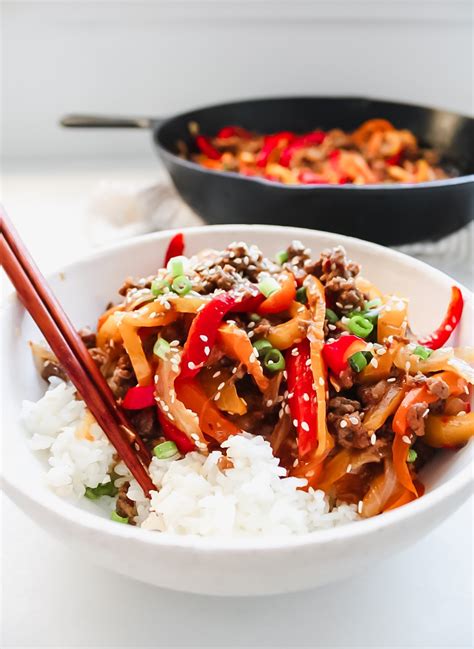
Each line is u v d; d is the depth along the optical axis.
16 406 0.42
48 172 0.87
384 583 0.41
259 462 0.41
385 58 0.88
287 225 0.59
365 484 0.42
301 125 0.82
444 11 0.85
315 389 0.41
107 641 0.39
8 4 0.81
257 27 0.86
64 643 0.38
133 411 0.44
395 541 0.36
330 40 0.87
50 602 0.40
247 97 0.90
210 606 0.40
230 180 0.58
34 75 0.86
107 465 0.43
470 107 0.91
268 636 0.39
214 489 0.41
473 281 0.63
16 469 0.39
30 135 0.89
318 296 0.44
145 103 0.89
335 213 0.58
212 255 0.47
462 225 0.61
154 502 0.41
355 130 0.81
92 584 0.41
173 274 0.44
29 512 0.37
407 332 0.46
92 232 0.69
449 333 0.45
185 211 0.73
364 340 0.43
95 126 0.70
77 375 0.42
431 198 0.57
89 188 0.82
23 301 0.43
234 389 0.42
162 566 0.35
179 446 0.43
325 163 0.73
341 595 0.40
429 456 0.43
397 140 0.73
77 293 0.48
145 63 0.87
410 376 0.42
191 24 0.85
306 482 0.41
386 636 0.39
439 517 0.37
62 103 0.88
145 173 0.87
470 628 0.39
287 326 0.43
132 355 0.43
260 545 0.35
